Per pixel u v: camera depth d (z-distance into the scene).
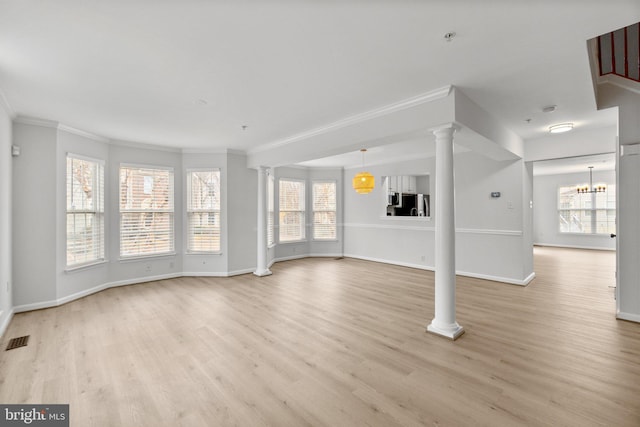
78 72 2.61
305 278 5.70
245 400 2.07
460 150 5.84
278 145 5.15
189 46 2.21
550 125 4.25
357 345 2.89
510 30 2.03
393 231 7.09
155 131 4.50
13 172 3.70
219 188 5.84
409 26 1.98
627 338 2.99
